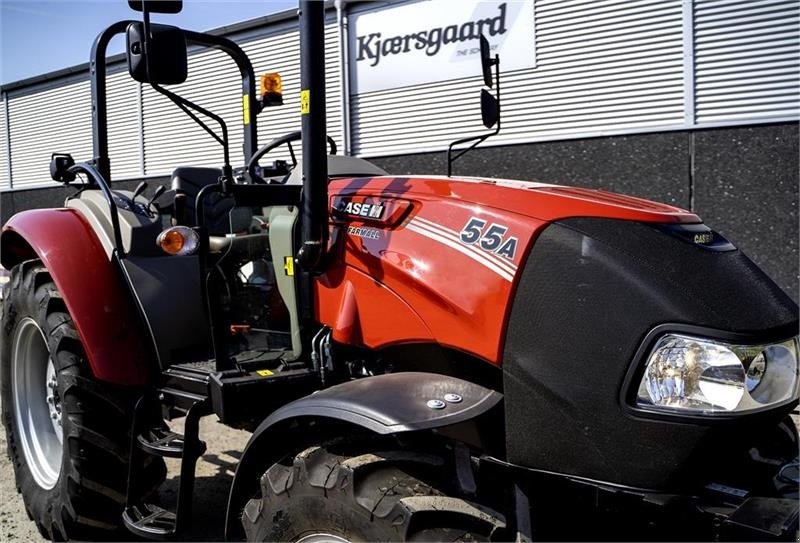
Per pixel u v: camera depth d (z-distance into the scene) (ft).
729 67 19.54
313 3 7.59
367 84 26.18
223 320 8.50
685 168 20.27
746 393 5.86
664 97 20.56
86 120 37.19
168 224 10.61
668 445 5.78
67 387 9.14
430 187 7.78
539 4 22.35
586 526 6.69
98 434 9.08
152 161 33.96
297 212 8.56
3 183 43.11
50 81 38.86
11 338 11.21
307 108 7.69
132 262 9.36
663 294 5.98
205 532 10.30
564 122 22.34
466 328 6.75
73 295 9.15
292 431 6.86
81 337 9.01
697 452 5.75
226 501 11.38
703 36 19.81
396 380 6.68
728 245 7.03
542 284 6.43
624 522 6.46
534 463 6.40
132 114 34.50
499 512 6.07
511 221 6.84
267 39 28.07
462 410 6.16
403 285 7.24
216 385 7.83
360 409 6.07
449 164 9.29
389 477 5.96
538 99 22.74
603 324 6.08
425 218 7.41
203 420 15.71
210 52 30.14
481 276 6.74
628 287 6.09
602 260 6.26
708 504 5.80
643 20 20.67
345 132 26.78
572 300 6.26
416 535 5.52
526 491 6.42
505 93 23.29
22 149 41.47
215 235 10.36
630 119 21.18
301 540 6.29
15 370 11.28
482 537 5.71
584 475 6.16
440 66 24.35
